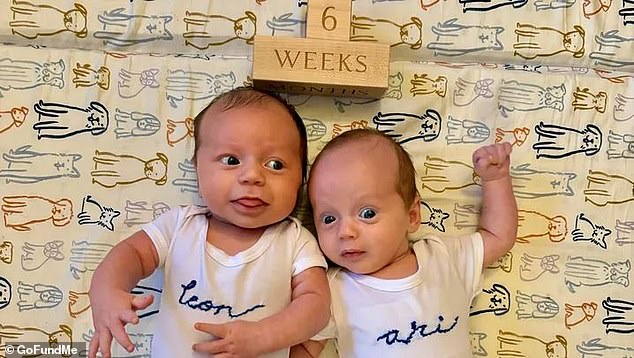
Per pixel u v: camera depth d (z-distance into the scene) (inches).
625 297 39.8
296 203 38.2
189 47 40.5
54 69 39.3
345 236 35.4
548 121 40.9
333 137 40.1
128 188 39.0
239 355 32.6
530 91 41.0
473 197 40.2
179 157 39.4
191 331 34.5
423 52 41.3
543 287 39.7
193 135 39.4
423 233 39.8
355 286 36.7
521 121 40.9
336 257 36.3
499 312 39.3
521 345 39.1
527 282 39.7
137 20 40.0
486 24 41.4
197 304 34.8
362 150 36.4
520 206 40.3
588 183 40.6
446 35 41.3
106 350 31.7
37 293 37.8
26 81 39.0
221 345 32.4
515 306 39.4
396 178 36.3
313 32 38.3
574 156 40.8
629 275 40.0
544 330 39.3
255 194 34.4
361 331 35.9
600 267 40.0
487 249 38.4
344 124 40.3
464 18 41.4
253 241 36.1
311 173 37.1
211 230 36.5
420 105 40.6
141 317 38.1
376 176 35.8
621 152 40.9
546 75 41.2
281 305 35.4
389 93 40.6
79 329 37.8
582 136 40.9
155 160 39.3
